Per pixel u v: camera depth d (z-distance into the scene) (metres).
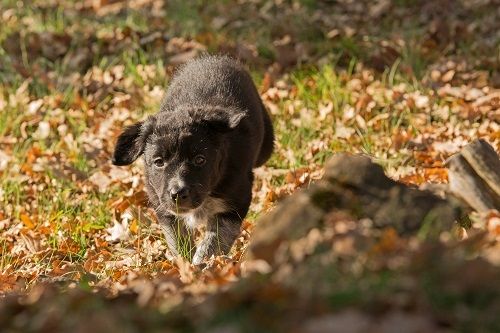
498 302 5.56
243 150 11.19
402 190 7.54
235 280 6.99
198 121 10.81
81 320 5.96
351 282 5.94
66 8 21.47
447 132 14.11
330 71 16.27
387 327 5.23
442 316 5.42
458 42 17.95
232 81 12.02
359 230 6.92
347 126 14.77
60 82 17.42
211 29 19.64
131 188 13.16
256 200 12.66
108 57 18.39
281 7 21.05
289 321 5.48
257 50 18.00
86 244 11.75
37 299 6.83
